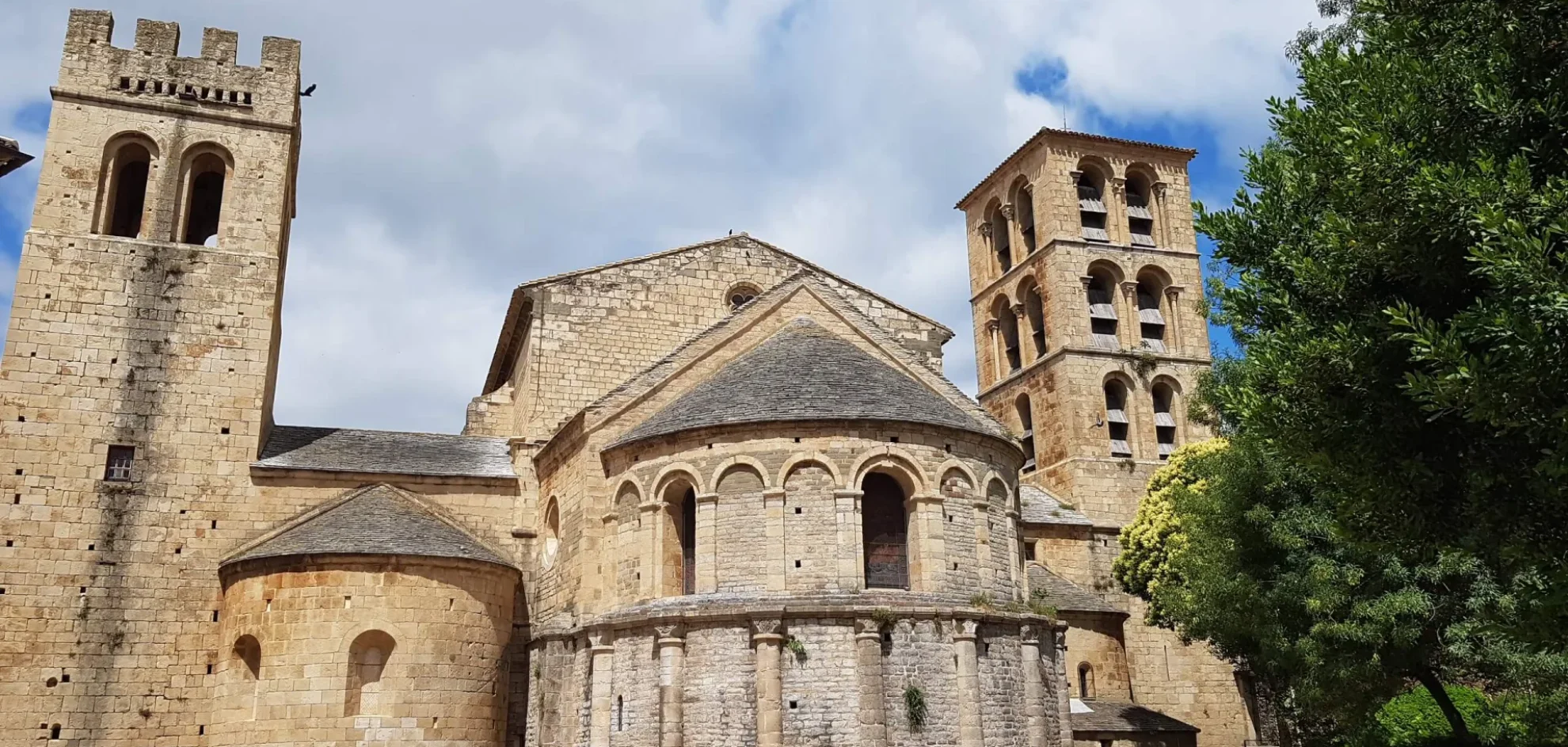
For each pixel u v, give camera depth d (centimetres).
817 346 3838
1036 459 6084
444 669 3597
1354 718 3450
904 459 3391
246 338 4241
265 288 4322
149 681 3775
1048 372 6028
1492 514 1853
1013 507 3691
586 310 4531
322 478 4188
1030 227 6606
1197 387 5609
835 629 3122
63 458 3906
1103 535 5475
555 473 4119
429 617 3616
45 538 3809
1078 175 6344
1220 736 5144
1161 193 6488
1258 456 3628
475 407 5003
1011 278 6550
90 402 3991
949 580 3341
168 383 4103
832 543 3272
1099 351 5944
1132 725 4362
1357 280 1919
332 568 3575
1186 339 6178
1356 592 3338
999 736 3216
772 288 4097
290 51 4628
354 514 3900
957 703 3152
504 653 3841
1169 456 5656
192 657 3834
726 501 3350
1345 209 1856
